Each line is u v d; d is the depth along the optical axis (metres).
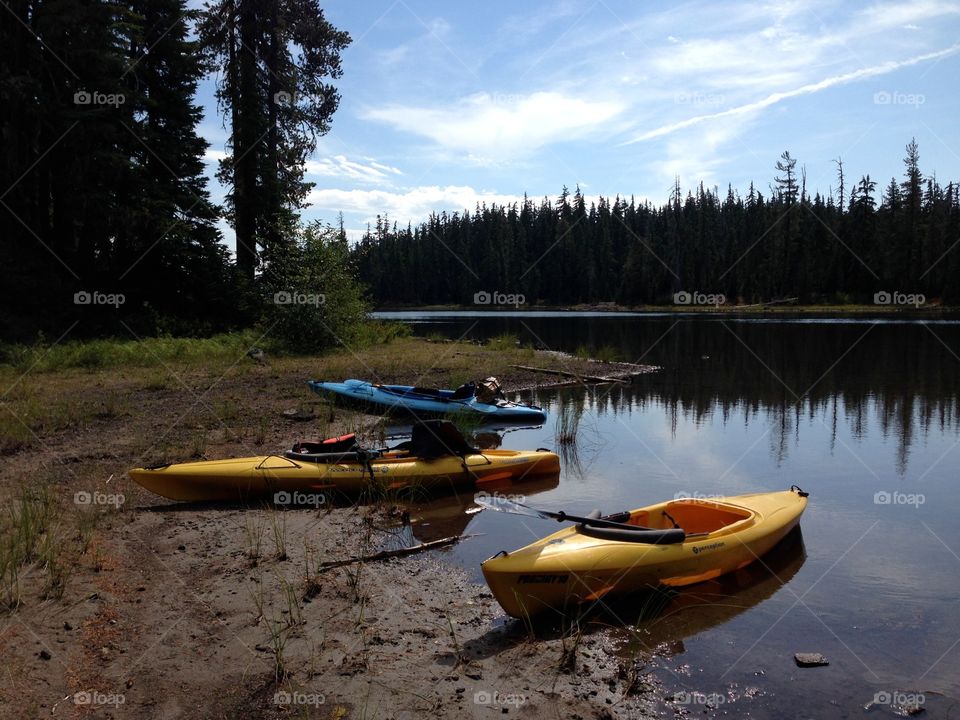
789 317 47.22
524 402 14.59
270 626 4.52
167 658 4.04
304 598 4.97
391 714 3.59
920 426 11.84
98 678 3.78
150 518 6.64
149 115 24.25
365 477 7.54
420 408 12.07
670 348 25.91
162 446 9.20
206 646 4.22
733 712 3.71
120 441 9.44
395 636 4.46
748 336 31.23
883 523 6.92
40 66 22.06
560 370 18.88
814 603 5.10
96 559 5.41
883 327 35.69
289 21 24.61
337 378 15.54
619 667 4.11
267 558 5.73
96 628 4.32
